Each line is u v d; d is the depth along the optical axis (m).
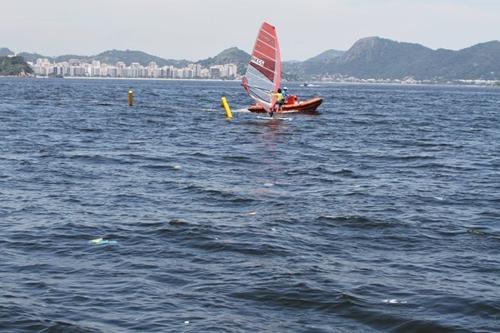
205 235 19.94
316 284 15.70
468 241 20.23
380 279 16.30
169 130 56.53
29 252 18.11
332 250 18.89
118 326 13.16
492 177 33.75
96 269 16.69
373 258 18.19
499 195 28.30
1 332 12.76
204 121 66.69
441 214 24.02
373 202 25.92
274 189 28.34
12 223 21.30
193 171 33.03
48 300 14.46
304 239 19.95
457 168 37.06
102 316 13.65
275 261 17.61
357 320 13.77
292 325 13.38
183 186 28.45
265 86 68.06
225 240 19.48
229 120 68.19
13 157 36.62
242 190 27.81
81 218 22.08
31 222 21.45
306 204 25.09
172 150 41.94
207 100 122.25
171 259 17.66
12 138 46.78
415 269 17.23
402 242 19.95
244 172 33.12
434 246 19.59
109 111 81.94
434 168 36.88
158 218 22.14
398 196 27.41
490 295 15.26
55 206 23.95
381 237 20.48
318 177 32.12
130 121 65.94
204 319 13.54
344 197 26.83
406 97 183.38
